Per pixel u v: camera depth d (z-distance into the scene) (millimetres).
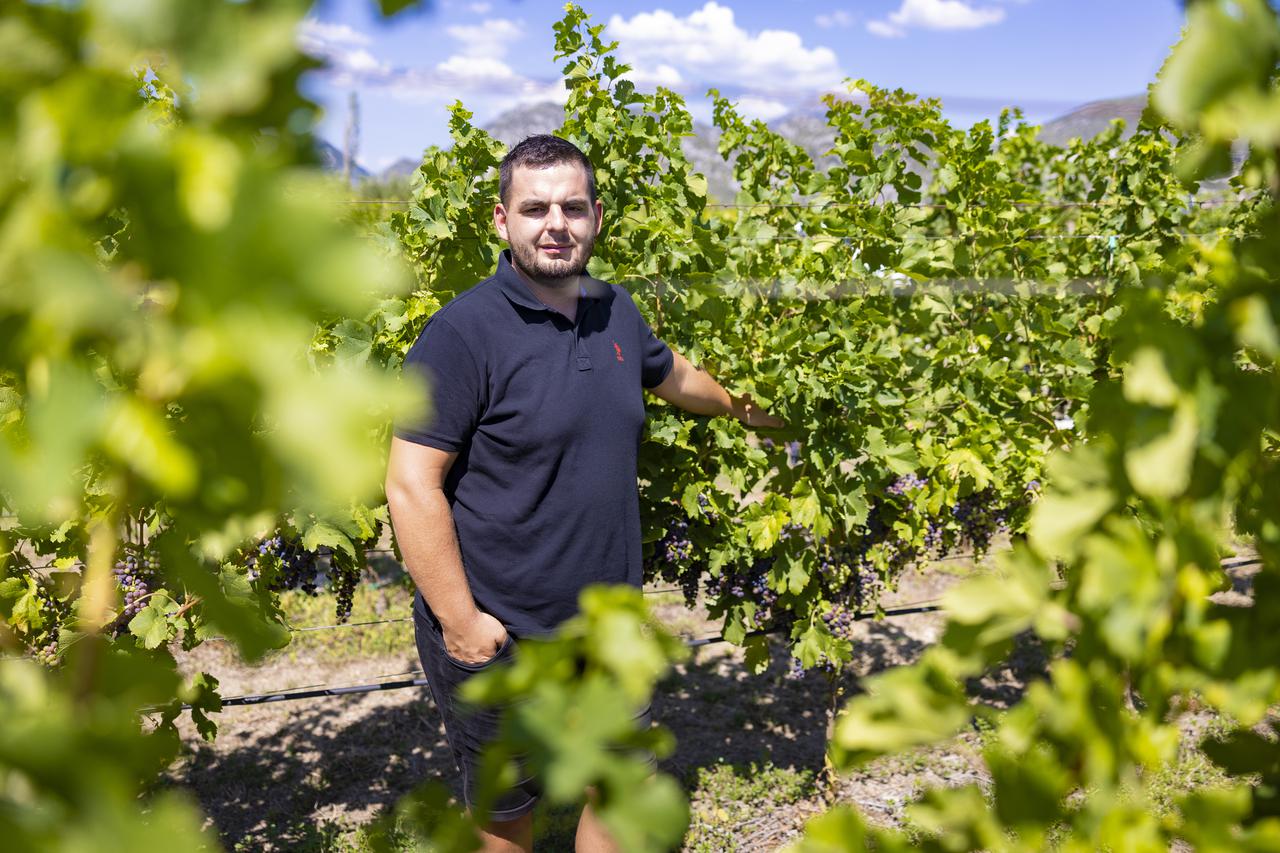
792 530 3613
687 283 3467
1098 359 4496
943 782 3930
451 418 2258
